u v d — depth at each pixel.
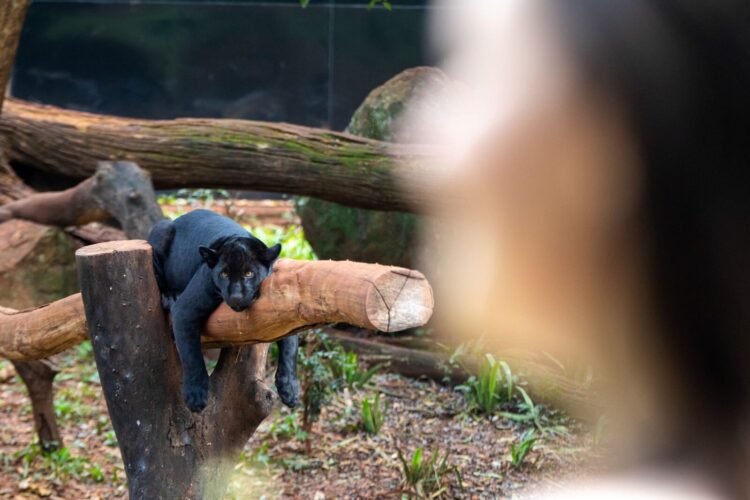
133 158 14.27
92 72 25.02
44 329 6.94
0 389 12.79
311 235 15.39
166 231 5.82
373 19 24.45
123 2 24.73
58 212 13.83
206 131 14.13
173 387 5.74
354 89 24.88
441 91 15.04
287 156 13.55
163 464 5.71
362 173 13.06
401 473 10.09
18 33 11.97
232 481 9.88
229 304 4.73
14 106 15.21
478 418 11.52
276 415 11.58
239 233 5.29
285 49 24.86
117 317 5.54
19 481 9.97
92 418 11.80
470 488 9.55
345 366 12.23
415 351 13.15
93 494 9.80
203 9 24.77
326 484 9.90
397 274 3.74
